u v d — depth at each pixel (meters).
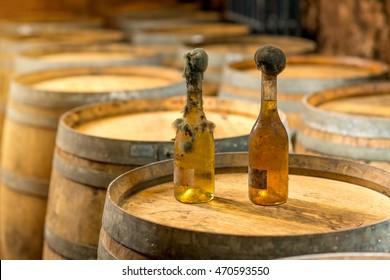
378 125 3.04
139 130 3.27
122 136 3.18
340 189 2.50
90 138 2.93
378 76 4.06
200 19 7.37
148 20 7.32
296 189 2.50
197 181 2.37
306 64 4.79
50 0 8.92
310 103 3.52
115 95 3.81
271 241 1.93
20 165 3.91
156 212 2.29
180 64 5.34
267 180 2.33
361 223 2.18
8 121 4.09
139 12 7.96
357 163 2.54
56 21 7.80
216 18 7.49
